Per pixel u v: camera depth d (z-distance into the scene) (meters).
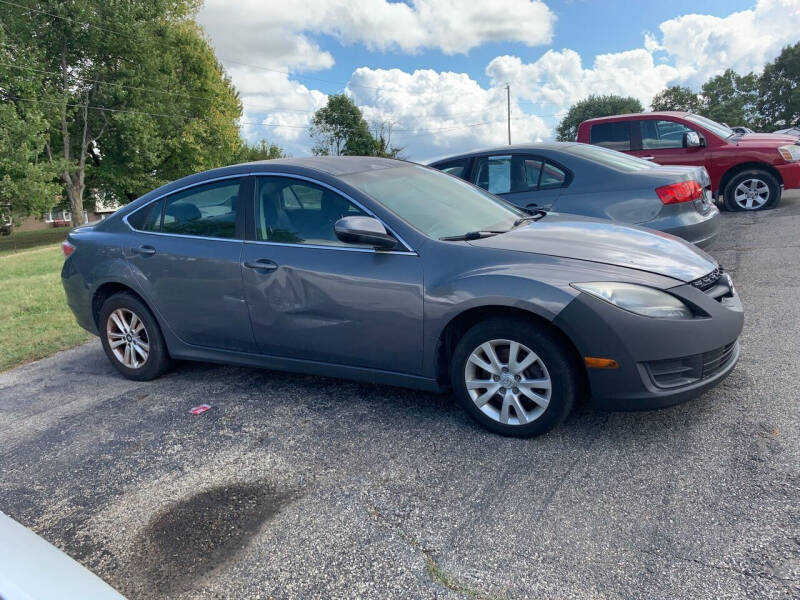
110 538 2.65
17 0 32.88
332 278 3.57
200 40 39.16
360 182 3.78
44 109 32.78
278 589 2.23
